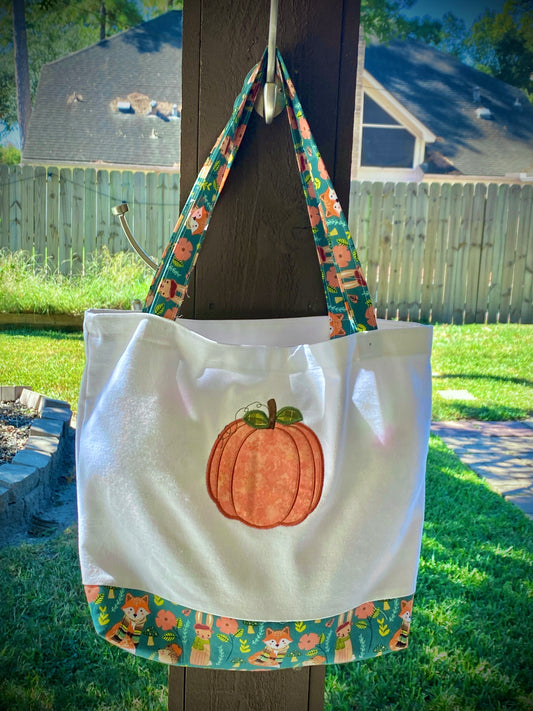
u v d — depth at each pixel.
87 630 2.43
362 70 11.46
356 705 2.13
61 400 4.38
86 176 7.13
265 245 1.17
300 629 1.07
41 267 7.21
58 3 10.48
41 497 3.29
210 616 1.06
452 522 3.31
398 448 1.07
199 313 1.18
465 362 6.27
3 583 2.64
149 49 10.84
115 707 2.08
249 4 1.09
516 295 7.68
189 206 1.07
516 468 4.03
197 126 1.11
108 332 1.05
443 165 11.69
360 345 1.07
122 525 1.03
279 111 1.07
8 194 7.10
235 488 1.04
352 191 7.32
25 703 2.08
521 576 2.87
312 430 1.06
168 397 1.03
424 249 7.47
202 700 1.24
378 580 1.09
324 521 1.05
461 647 2.41
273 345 1.19
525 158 11.96
